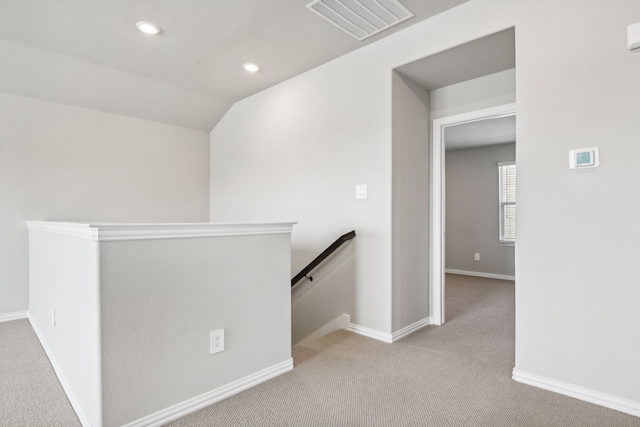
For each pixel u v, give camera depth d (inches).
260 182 162.1
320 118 134.6
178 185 183.8
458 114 124.9
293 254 144.9
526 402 75.5
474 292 188.5
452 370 91.2
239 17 102.7
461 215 250.8
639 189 70.1
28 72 130.6
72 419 69.9
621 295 72.1
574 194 77.2
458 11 96.9
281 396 78.1
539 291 81.7
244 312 81.8
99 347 60.2
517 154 84.7
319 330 134.1
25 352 104.4
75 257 73.2
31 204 142.4
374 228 116.3
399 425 67.5
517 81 85.0
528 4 84.0
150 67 137.1
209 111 178.1
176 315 70.1
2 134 136.0
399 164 116.1
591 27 75.3
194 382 72.7
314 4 96.4
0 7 97.5
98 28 108.8
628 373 71.2
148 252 66.3
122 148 165.5
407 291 120.3
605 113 73.5
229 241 79.0
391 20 104.2
